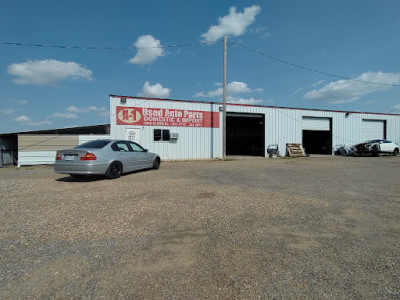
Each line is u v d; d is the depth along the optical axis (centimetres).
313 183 689
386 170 997
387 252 277
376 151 1886
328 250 282
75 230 343
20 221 379
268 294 205
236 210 427
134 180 740
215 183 682
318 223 366
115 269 244
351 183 689
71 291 209
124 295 204
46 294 205
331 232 334
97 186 646
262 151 1912
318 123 2098
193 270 242
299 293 206
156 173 904
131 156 858
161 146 1552
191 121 1631
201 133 1661
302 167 1127
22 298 199
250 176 826
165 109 1560
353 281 222
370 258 263
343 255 270
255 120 2294
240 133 2806
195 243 302
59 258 266
